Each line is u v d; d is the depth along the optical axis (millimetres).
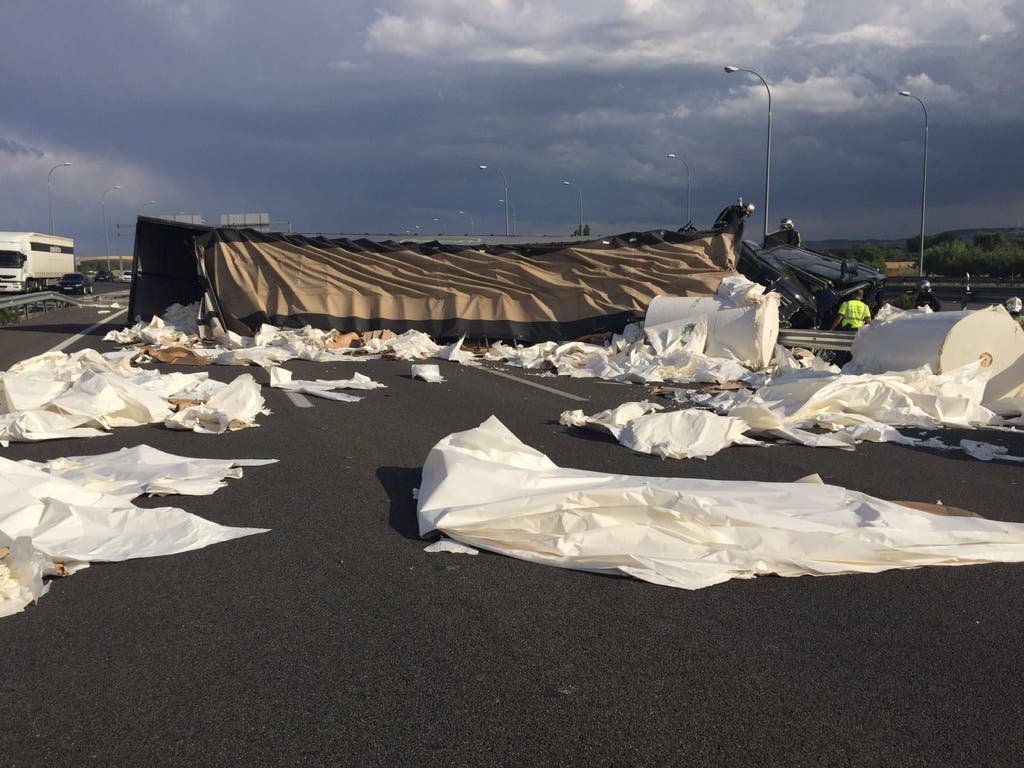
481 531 5641
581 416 10133
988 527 5855
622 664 4035
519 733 3434
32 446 8961
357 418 10688
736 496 6273
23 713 3588
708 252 20547
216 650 4168
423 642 4258
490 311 20984
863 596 4914
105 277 101500
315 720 3527
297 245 21719
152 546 5566
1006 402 11375
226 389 10555
